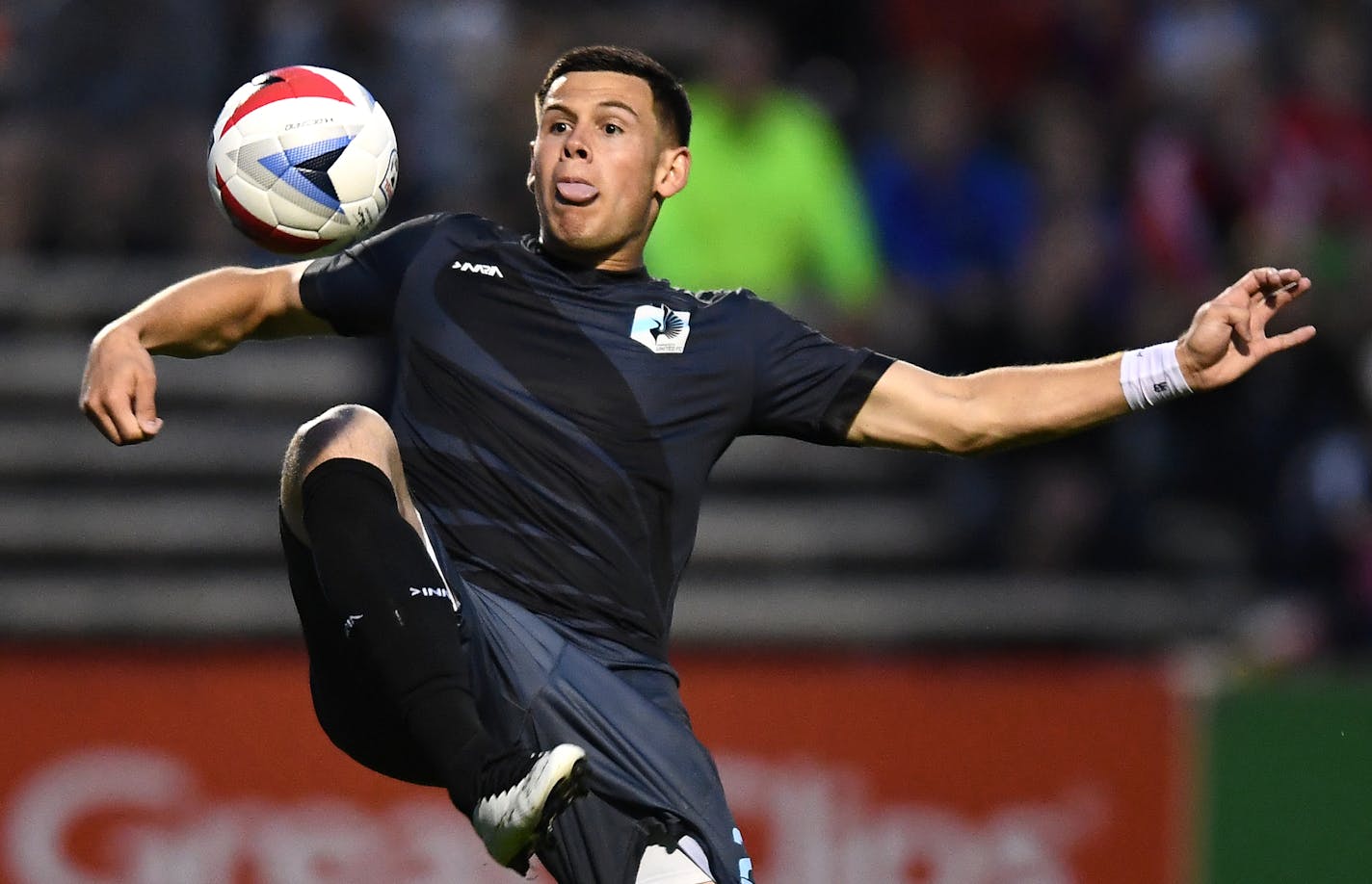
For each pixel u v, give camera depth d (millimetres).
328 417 16109
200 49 38844
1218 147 41906
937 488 38969
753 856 27875
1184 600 36844
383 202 16656
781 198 36719
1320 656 35750
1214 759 29000
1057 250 38500
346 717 16984
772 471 39625
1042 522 36938
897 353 36969
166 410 38656
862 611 36938
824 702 28297
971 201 39562
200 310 16844
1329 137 43375
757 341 17188
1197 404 38000
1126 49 43531
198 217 38688
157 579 36688
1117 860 28656
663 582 16828
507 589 16344
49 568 36719
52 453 37719
